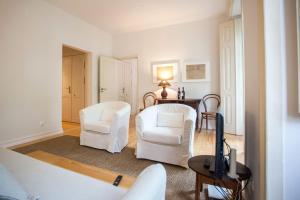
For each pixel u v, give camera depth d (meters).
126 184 1.24
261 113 0.96
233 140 3.13
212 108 4.01
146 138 2.18
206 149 2.65
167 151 2.10
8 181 0.71
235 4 3.12
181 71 4.29
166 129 2.28
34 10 3.06
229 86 3.59
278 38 0.90
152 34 4.59
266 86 0.91
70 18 3.77
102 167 2.03
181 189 1.61
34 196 0.78
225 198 1.40
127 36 4.90
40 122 3.20
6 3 2.66
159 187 0.68
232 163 1.14
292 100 0.91
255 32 1.20
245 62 1.49
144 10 3.61
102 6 3.43
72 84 4.76
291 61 0.90
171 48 4.39
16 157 1.22
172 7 3.48
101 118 2.97
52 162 1.66
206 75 4.06
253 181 1.24
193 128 2.05
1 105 2.64
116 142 2.50
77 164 1.62
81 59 4.58
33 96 3.08
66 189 0.86
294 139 0.91
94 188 0.87
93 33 4.42
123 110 2.65
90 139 2.69
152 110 2.52
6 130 2.70
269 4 0.90
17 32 2.81
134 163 2.14
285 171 0.92
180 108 2.51
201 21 4.09
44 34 3.24
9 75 2.72
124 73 5.19
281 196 0.91
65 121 4.89
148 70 4.65
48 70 3.32
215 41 3.98
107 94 4.64
